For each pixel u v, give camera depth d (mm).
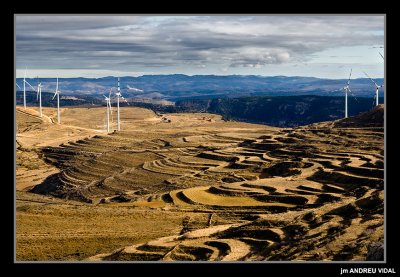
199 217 134750
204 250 88500
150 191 192000
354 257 58656
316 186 158000
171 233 117875
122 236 115188
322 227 84250
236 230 98062
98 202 178000
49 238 113062
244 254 82688
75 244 109375
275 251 76250
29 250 103875
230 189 162875
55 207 148125
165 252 90125
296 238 82375
